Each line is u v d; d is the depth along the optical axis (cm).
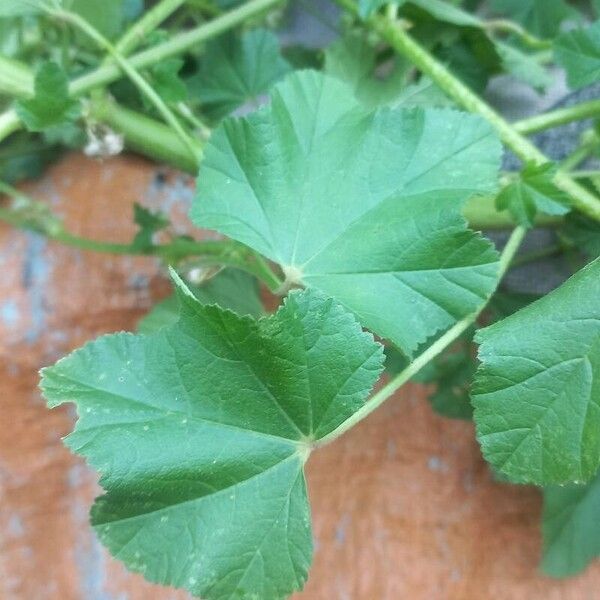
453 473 29
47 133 26
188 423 15
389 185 18
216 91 26
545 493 27
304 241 18
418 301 17
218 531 15
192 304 15
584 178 21
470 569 29
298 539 16
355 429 30
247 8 22
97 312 28
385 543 29
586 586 28
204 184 18
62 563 30
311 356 15
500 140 18
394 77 24
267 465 16
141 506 15
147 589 30
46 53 24
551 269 27
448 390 26
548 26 26
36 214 25
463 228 17
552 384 16
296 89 18
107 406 15
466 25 24
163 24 29
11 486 29
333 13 31
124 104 24
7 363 28
